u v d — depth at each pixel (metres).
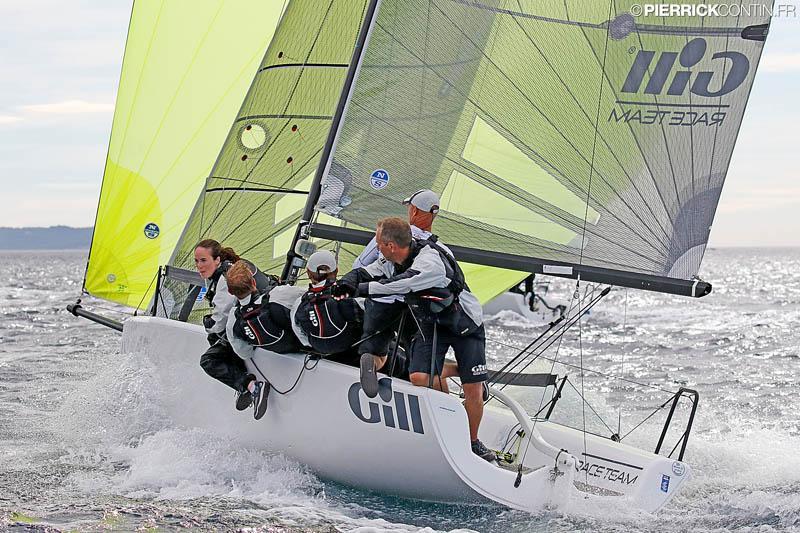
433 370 18.45
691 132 19.67
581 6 20.11
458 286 18.17
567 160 20.48
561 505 18.78
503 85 20.67
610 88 20.08
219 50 30.70
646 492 19.03
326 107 27.41
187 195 30.95
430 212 18.66
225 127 30.81
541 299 69.31
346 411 18.92
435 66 20.77
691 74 19.61
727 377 40.19
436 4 20.59
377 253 19.61
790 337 58.59
